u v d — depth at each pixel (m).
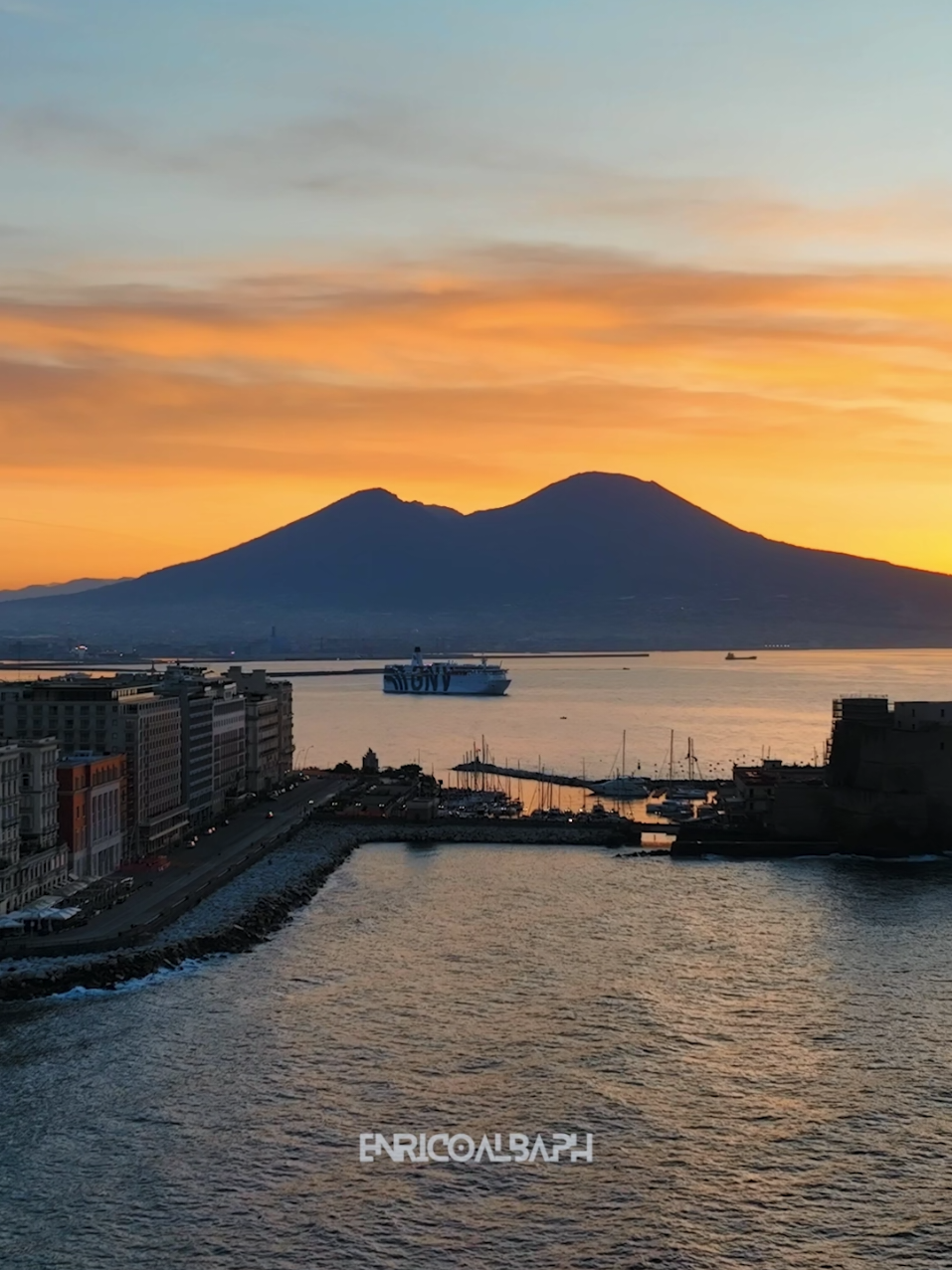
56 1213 157.50
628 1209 159.12
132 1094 188.25
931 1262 149.25
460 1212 158.12
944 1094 190.75
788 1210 159.50
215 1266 147.25
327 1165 168.75
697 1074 196.75
